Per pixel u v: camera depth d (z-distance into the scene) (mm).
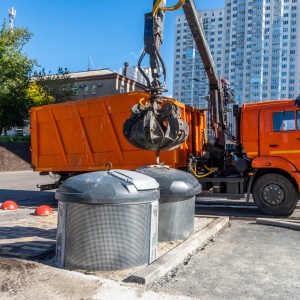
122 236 4156
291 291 3848
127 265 4188
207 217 7922
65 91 39000
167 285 3926
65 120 10953
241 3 117750
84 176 4414
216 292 3773
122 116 9789
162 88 5637
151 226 4438
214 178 9703
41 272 3918
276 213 8938
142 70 5762
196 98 121688
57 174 11609
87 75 49375
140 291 3568
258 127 9172
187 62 123562
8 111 31406
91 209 4113
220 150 10023
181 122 5410
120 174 4453
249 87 115812
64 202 4266
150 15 5895
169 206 5516
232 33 119750
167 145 5477
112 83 46250
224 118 10461
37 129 11703
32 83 36562
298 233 6707
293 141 8766
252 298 3639
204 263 4781
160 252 4973
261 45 114375
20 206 10625
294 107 8812
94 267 4117
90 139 10492
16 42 31312
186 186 5547
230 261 4891
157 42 5801
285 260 4973
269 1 113250
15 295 3355
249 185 9266
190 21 8727
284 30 112375
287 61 112375
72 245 4168
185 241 5461
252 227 7281
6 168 30422
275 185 8938
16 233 6332
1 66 29562
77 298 3348
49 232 6430
